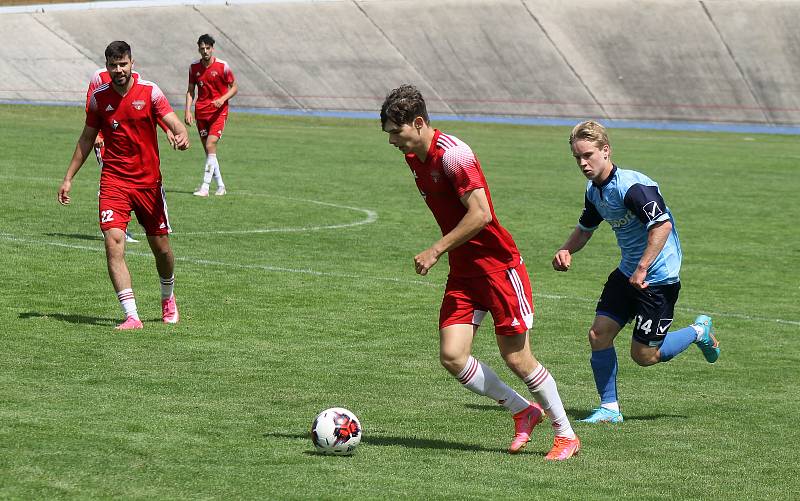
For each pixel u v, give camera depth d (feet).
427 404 71.36
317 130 433.07
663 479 55.42
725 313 113.39
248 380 75.66
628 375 85.40
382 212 185.57
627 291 71.56
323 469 54.13
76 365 77.30
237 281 116.67
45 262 120.16
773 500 52.29
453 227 58.44
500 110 620.49
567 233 171.83
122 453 55.21
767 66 635.66
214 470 52.90
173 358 81.51
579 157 68.95
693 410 73.82
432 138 56.44
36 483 49.34
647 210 67.46
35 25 641.81
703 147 418.72
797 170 318.65
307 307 104.83
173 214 168.14
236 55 647.56
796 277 139.33
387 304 108.06
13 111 435.94
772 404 76.02
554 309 110.42
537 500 50.44
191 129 414.62
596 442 63.87
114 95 90.89
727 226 190.80
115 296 105.29
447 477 53.88
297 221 168.45
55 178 206.39
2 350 80.74
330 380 77.00
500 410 70.54
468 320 59.00
